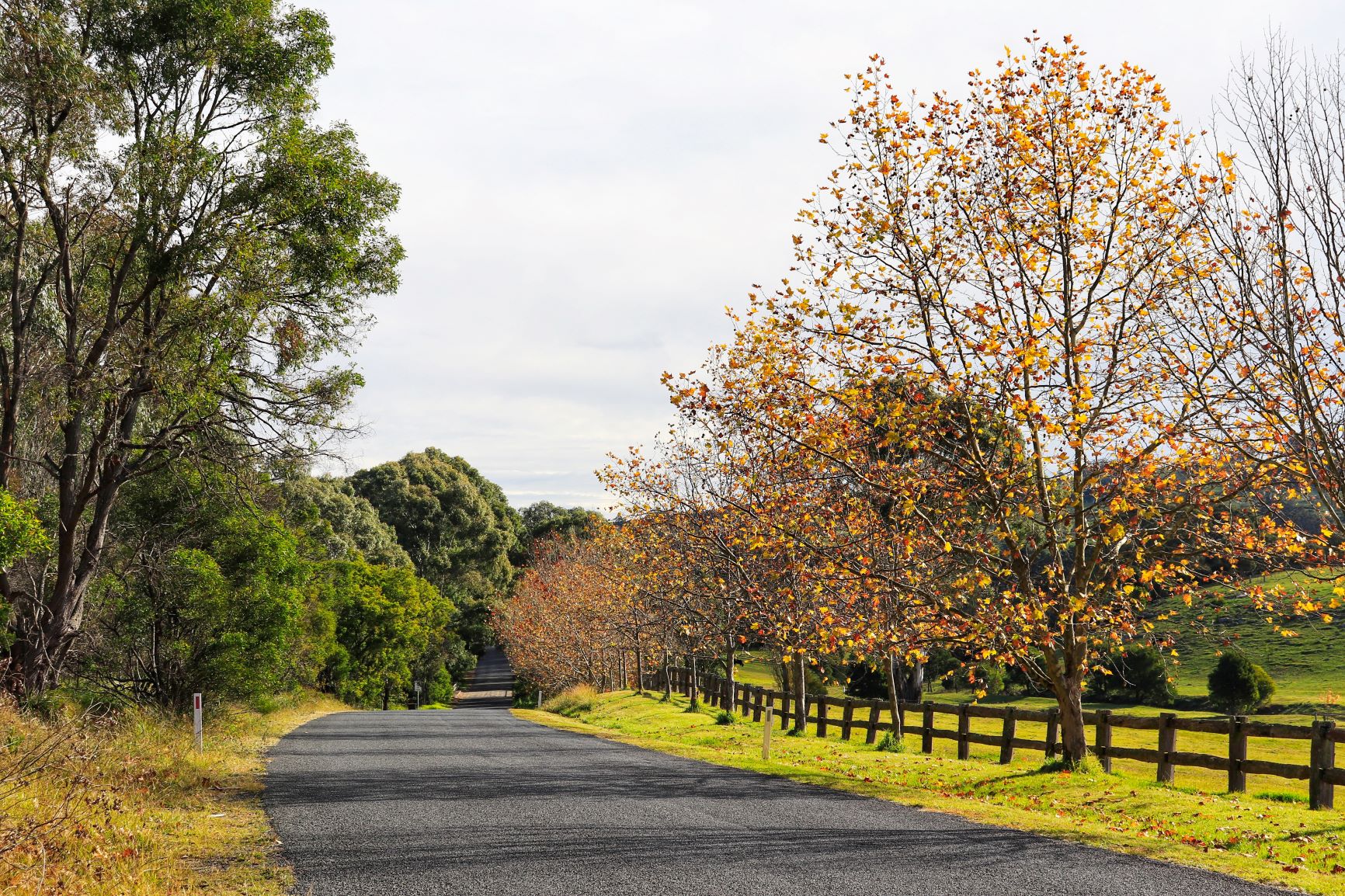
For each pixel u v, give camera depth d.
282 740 21.50
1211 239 11.77
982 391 13.88
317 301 22.86
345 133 22.25
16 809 9.05
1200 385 12.06
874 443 15.04
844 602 17.00
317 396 22.77
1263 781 19.52
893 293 14.53
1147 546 14.23
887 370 14.33
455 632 85.50
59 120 19.55
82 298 21.53
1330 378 10.63
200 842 9.20
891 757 17.83
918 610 14.74
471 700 83.62
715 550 22.28
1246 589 12.91
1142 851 9.22
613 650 48.28
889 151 14.41
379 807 11.37
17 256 19.88
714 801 12.09
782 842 9.37
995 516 14.64
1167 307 13.11
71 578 21.05
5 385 19.73
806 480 16.25
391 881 7.71
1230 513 13.41
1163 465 13.66
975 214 14.58
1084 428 13.51
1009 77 14.31
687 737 22.78
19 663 19.77
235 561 26.52
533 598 56.50
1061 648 15.59
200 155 20.42
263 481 24.44
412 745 20.22
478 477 114.94
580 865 8.30
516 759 17.38
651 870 8.15
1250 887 7.77
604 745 20.47
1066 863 8.57
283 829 9.91
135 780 11.56
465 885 7.59
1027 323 13.60
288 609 26.73
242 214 21.20
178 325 20.62
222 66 22.03
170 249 20.36
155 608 24.52
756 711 28.02
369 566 66.69
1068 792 12.90
